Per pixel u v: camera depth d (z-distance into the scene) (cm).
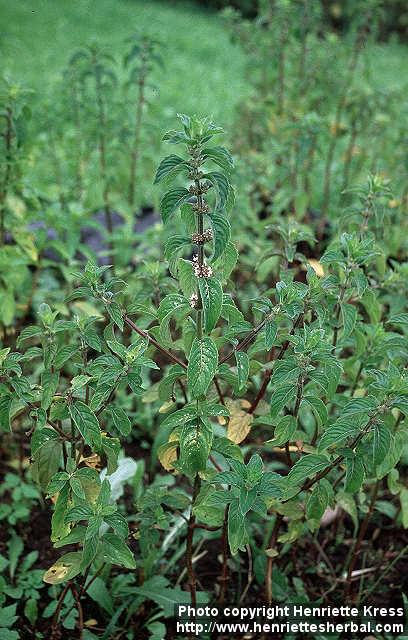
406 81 335
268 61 174
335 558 105
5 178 110
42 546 105
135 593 93
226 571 100
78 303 122
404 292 97
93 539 71
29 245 113
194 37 419
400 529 110
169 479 108
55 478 73
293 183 147
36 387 76
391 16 443
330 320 85
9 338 124
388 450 71
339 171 168
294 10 166
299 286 78
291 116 160
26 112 108
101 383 71
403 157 154
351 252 79
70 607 95
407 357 81
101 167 150
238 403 85
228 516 76
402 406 69
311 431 104
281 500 79
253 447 122
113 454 76
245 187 147
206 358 69
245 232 149
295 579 99
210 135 66
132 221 139
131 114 157
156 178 66
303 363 72
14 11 406
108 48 145
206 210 69
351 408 70
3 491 112
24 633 93
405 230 141
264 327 75
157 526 83
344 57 175
